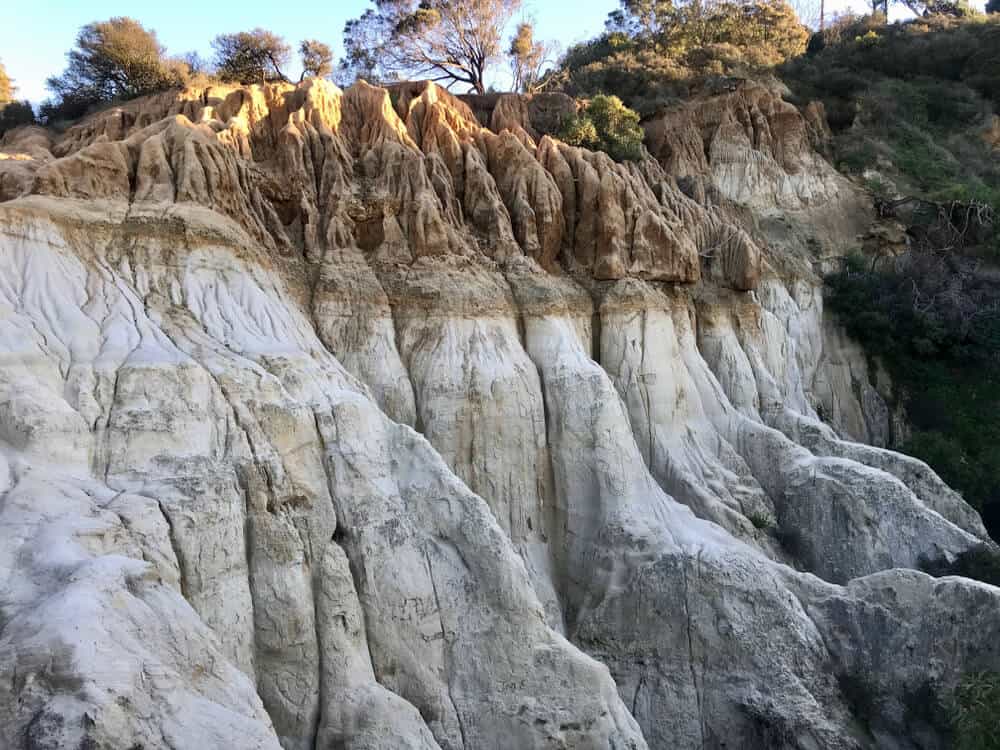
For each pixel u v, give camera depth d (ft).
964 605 62.03
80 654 27.84
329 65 138.51
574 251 84.48
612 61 157.69
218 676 34.83
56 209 51.19
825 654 63.00
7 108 123.95
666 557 63.67
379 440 55.72
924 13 233.55
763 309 105.40
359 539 50.39
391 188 73.31
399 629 49.96
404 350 68.23
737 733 59.47
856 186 134.51
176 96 99.09
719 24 177.68
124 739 27.04
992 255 127.24
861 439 116.06
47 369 43.32
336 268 67.46
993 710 56.70
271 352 53.93
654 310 81.66
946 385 117.50
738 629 61.11
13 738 26.05
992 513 107.86
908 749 60.59
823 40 201.05
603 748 49.85
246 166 68.23
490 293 72.28
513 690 50.67
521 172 81.76
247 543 45.34
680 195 104.83
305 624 45.55
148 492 41.24
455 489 55.16
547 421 71.10
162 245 54.65
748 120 129.18
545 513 69.41
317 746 44.24
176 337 50.78
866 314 118.32
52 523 35.04
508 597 52.37
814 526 77.97
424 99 86.33
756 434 83.92
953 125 159.02
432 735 46.06
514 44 147.74
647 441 78.02
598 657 63.05
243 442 46.83
